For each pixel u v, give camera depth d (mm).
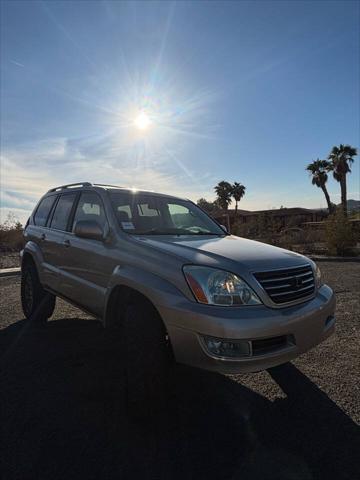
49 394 2992
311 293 2893
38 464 2127
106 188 3918
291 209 46812
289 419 2668
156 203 4082
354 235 13953
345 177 33750
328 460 2197
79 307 3809
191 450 2281
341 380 3320
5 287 7922
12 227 17594
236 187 46969
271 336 2381
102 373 3410
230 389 3154
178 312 2400
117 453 2240
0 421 2580
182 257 2658
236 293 2412
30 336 4492
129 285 2801
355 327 4844
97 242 3514
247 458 2209
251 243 3387
